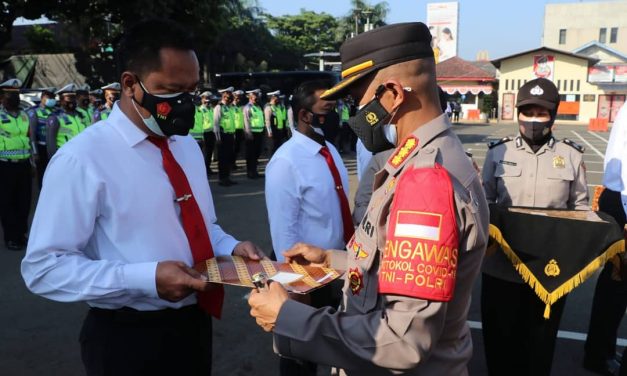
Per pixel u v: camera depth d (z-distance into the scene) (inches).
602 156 598.9
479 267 51.7
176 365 70.6
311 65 1705.2
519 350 110.0
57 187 62.7
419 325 46.5
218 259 72.0
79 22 566.9
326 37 1761.8
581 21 1902.1
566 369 131.2
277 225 106.0
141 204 66.2
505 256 105.6
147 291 61.8
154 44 63.8
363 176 118.4
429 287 46.0
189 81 66.0
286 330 51.9
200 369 74.7
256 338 146.6
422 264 46.3
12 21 506.0
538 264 98.3
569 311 165.9
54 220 62.6
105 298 62.9
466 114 1462.8
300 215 107.0
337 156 117.6
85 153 63.5
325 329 50.8
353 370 52.4
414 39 52.4
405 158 52.8
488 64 1795.0
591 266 96.0
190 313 71.6
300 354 52.0
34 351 138.2
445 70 1466.5
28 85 776.9
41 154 337.4
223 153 392.2
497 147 121.8
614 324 125.2
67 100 317.4
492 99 1446.9
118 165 65.4
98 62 673.6
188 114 66.3
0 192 226.1
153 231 67.1
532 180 115.6
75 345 141.9
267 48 1450.5
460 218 48.5
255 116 433.4
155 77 64.2
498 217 100.6
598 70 1384.1
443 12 1733.5
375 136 55.4
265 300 54.2
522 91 115.1
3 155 224.1
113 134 66.5
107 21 568.1
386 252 49.1
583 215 102.4
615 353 132.0
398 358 47.2
